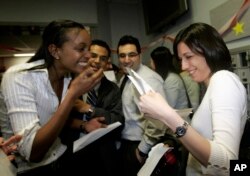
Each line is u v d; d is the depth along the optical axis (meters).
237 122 0.70
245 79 2.12
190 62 0.88
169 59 2.31
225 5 2.27
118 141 1.75
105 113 1.48
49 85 1.03
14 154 0.98
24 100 0.94
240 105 0.73
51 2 3.70
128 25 4.18
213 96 0.75
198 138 0.68
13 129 0.94
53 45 1.01
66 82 1.14
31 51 3.85
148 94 0.76
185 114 1.05
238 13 2.10
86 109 1.34
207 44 0.85
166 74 2.26
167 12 3.22
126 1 4.17
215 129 0.70
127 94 1.71
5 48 3.76
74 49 0.99
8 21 3.51
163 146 1.19
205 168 0.72
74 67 1.02
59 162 1.14
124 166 1.70
